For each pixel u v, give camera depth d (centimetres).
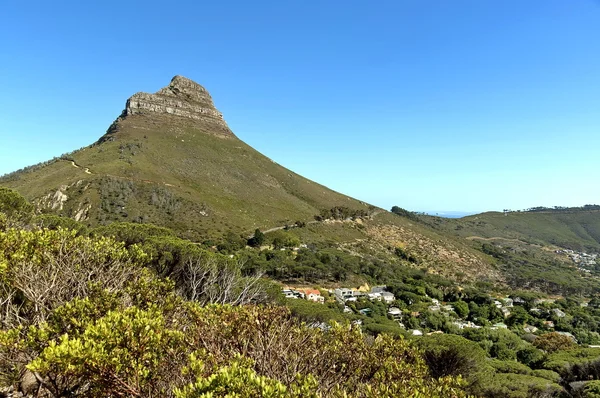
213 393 349
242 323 570
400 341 645
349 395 465
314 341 590
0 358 526
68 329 537
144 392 437
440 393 521
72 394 477
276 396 363
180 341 517
